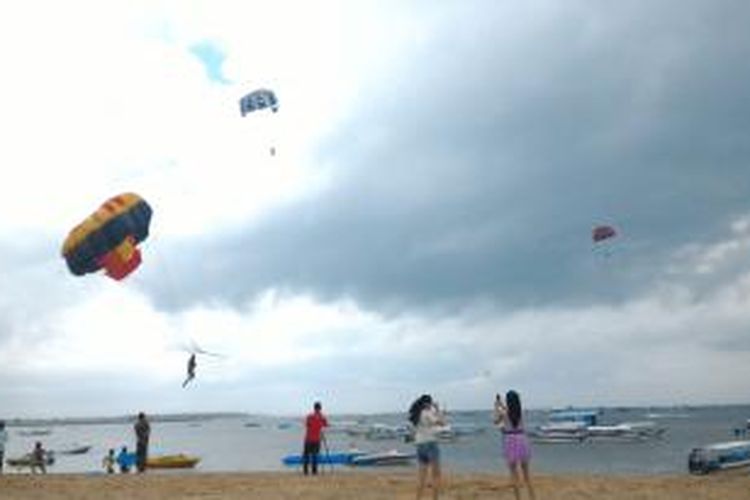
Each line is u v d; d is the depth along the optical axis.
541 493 22.03
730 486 23.27
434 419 19.25
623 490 22.52
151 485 25.78
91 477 29.47
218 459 126.31
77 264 34.56
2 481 27.41
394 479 26.17
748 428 137.25
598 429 126.50
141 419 34.91
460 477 26.59
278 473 30.22
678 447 114.38
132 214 35.09
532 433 129.25
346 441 168.88
